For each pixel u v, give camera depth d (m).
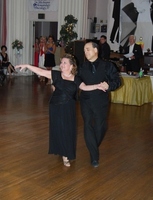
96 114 3.94
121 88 8.42
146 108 8.03
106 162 4.27
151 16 12.29
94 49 3.89
